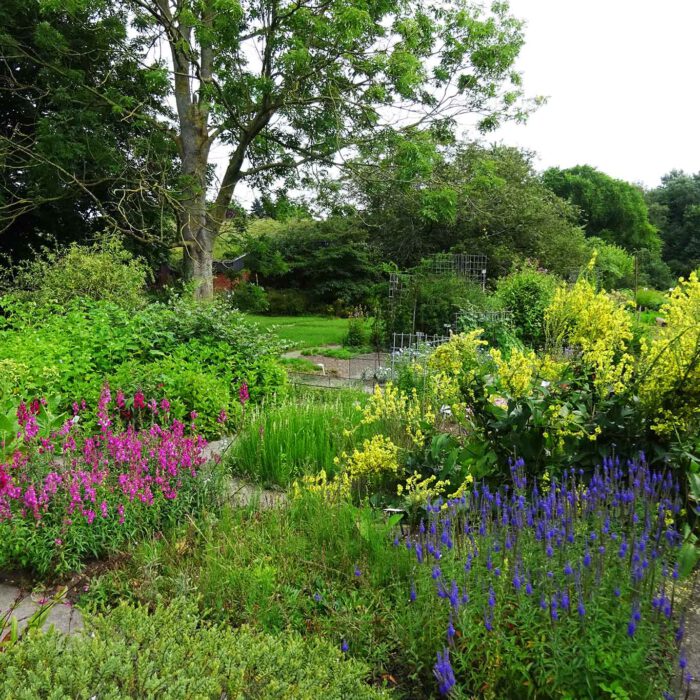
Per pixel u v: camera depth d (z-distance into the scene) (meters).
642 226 50.38
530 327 15.95
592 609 2.57
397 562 3.35
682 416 4.31
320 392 9.18
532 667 2.56
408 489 4.52
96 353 7.88
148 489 4.11
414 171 14.27
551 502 3.32
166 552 3.68
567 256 26.22
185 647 2.25
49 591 3.55
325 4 13.85
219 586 3.20
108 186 15.75
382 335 16.20
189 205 15.53
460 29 14.98
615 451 4.34
